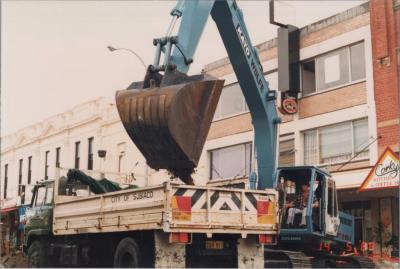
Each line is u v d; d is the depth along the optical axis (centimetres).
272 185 1329
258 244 1088
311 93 2100
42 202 1420
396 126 1784
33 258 1419
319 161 2034
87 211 1145
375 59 1877
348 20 1995
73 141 3114
